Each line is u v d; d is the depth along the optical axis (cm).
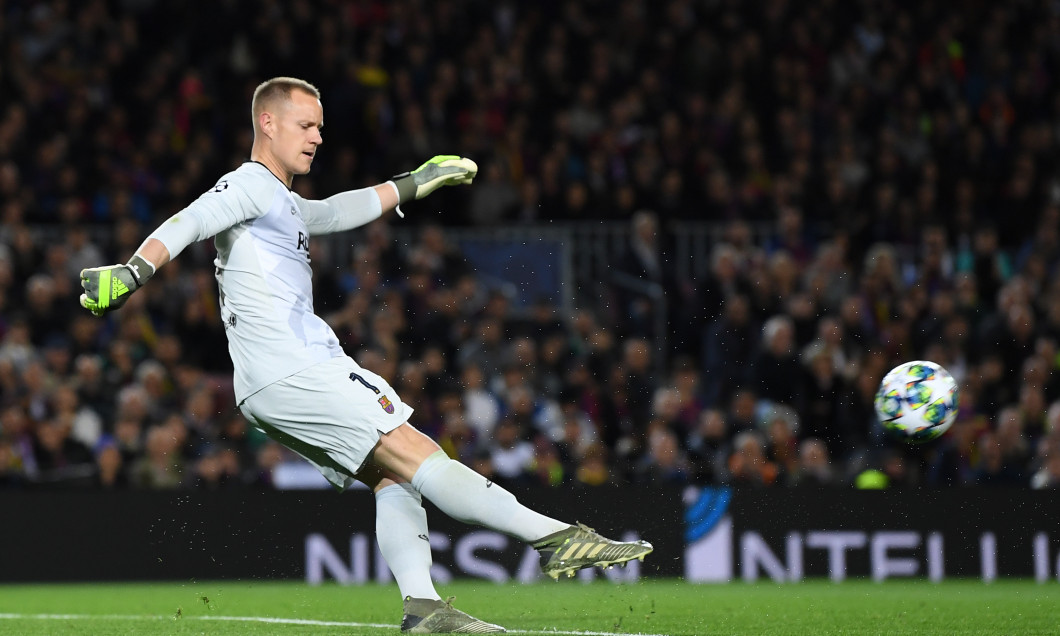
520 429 3994
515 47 5425
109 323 4231
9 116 4600
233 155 4881
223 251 1666
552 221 4741
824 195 5166
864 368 4234
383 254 4516
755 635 1894
